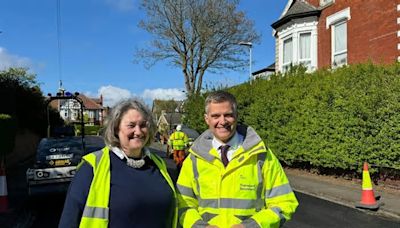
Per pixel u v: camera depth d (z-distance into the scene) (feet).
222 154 10.01
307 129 48.60
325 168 48.65
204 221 9.68
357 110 40.32
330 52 63.16
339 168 46.42
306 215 28.76
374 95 38.50
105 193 8.45
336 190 38.42
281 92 55.06
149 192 8.81
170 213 9.37
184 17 119.65
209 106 10.12
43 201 33.40
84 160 8.80
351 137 41.19
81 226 8.23
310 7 68.23
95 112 381.19
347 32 59.41
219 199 9.64
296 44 68.44
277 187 10.00
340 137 42.57
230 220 9.49
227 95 10.15
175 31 120.78
